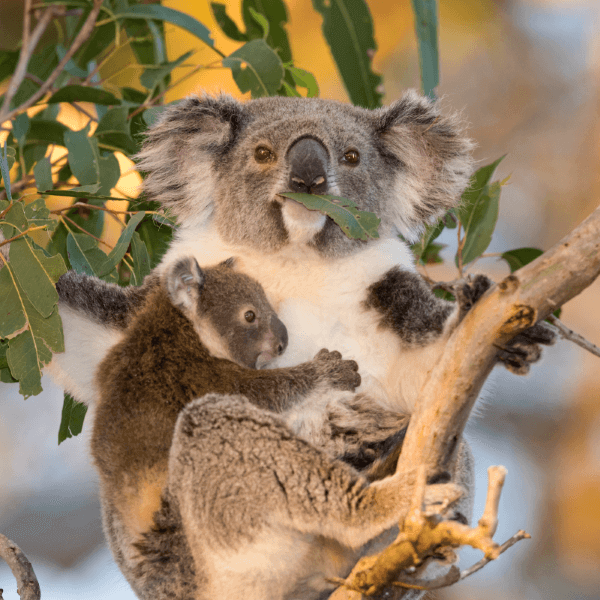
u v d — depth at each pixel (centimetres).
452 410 512
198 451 571
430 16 925
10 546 655
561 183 1877
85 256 746
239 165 702
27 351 651
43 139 911
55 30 1392
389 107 740
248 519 556
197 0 1418
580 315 1725
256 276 698
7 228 672
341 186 680
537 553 1712
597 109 1878
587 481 1711
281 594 575
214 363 634
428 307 648
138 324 661
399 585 498
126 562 624
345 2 944
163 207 752
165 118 733
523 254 834
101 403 640
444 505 504
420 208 744
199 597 578
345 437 641
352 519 536
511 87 1955
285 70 873
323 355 633
